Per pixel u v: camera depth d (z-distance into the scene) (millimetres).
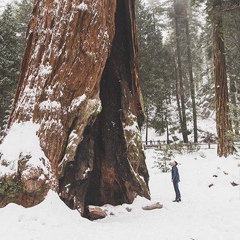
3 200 7707
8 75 20969
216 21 19828
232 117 11953
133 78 12336
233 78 24719
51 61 9070
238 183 14953
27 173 7742
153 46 33594
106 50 9680
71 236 6539
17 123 8766
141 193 11172
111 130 11430
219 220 8648
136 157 11227
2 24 22031
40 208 7527
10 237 6176
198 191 13984
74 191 9070
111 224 8109
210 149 25547
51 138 8531
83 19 9297
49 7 9508
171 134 38812
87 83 9188
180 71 31922
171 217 9148
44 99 8867
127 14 12000
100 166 11180
